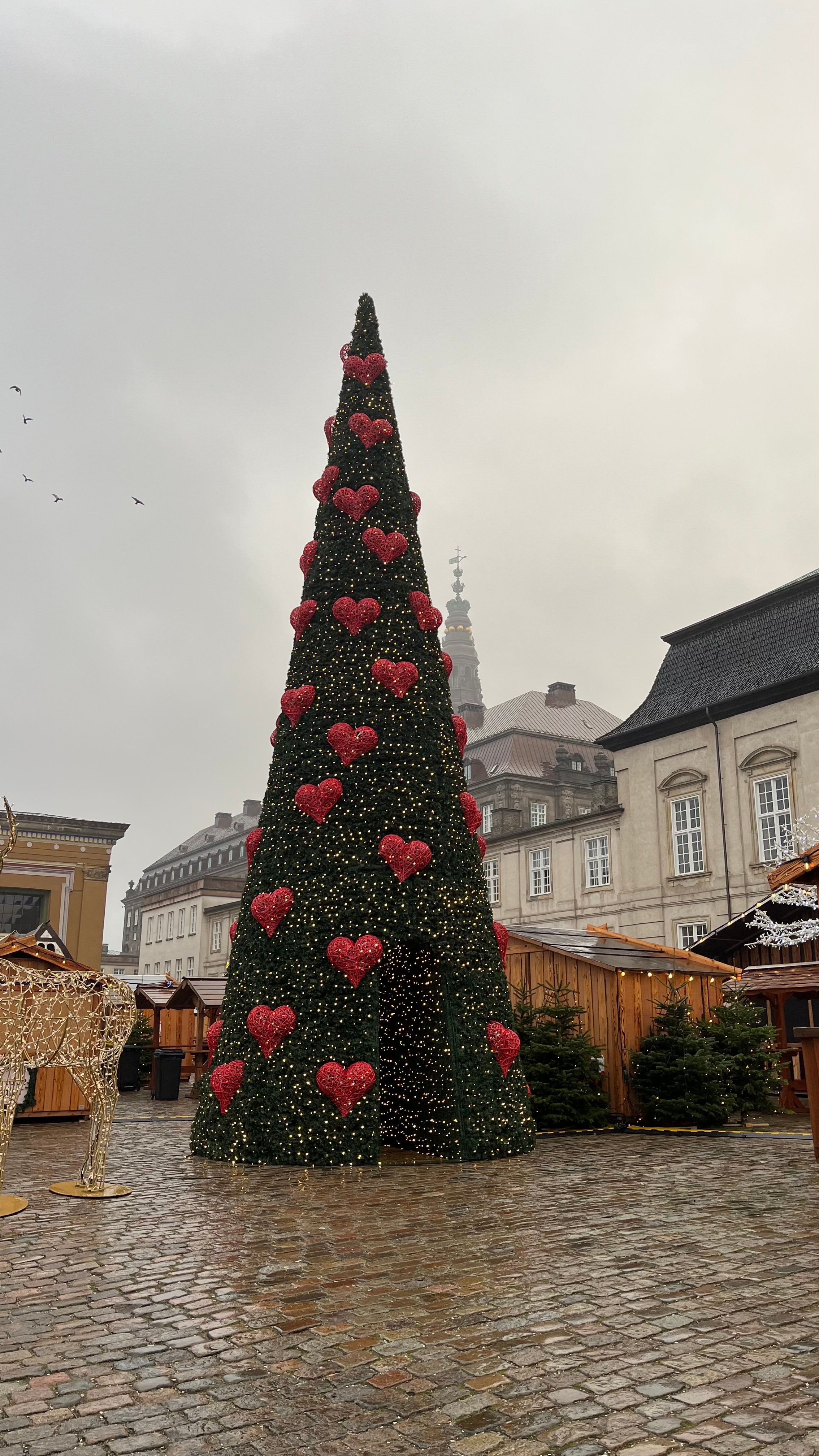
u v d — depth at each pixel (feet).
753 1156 38.83
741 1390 14.12
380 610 44.34
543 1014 51.01
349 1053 37.04
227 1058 39.27
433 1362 15.28
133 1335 16.63
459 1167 36.09
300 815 41.47
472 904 41.34
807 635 94.02
